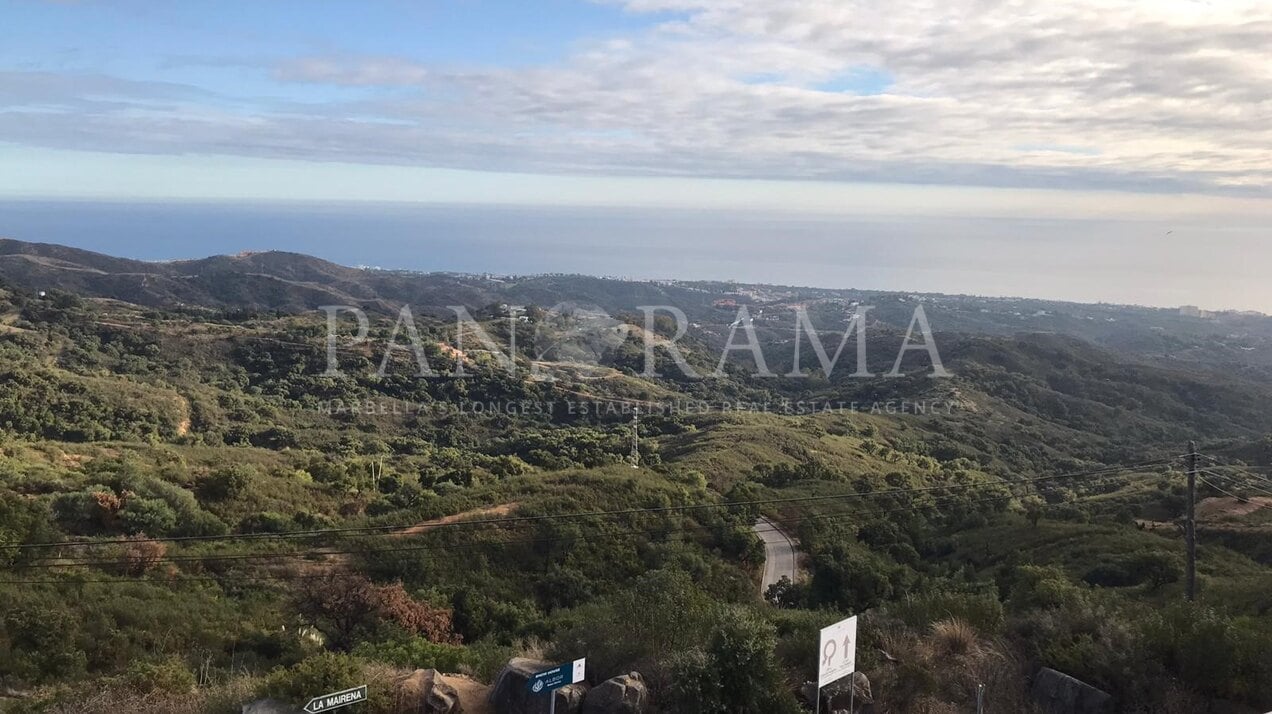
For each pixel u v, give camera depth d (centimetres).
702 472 5241
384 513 3625
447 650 1284
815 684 979
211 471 3762
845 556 3312
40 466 3447
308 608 2109
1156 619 1095
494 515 3359
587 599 2786
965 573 3472
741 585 3109
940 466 6850
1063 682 1013
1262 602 1859
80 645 1677
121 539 2508
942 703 989
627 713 878
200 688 1150
